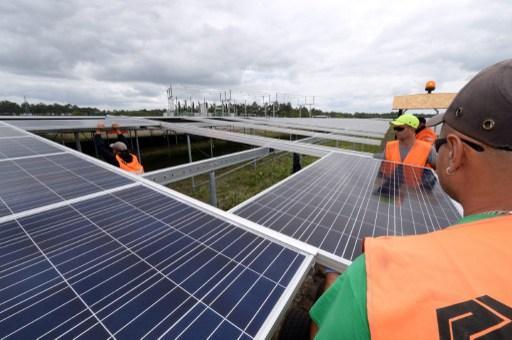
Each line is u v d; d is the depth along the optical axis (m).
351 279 0.73
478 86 0.75
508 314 0.47
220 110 68.31
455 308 0.52
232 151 20.89
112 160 6.66
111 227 1.85
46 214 1.96
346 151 6.27
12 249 1.52
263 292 1.31
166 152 18.30
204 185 10.80
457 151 0.81
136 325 1.09
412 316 0.54
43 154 3.63
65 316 1.11
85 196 2.33
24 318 1.08
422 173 4.05
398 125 4.82
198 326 1.10
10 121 9.26
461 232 0.69
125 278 1.36
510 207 0.72
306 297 3.17
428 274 0.61
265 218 2.38
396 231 2.19
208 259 1.56
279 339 1.82
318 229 2.20
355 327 0.63
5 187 2.42
